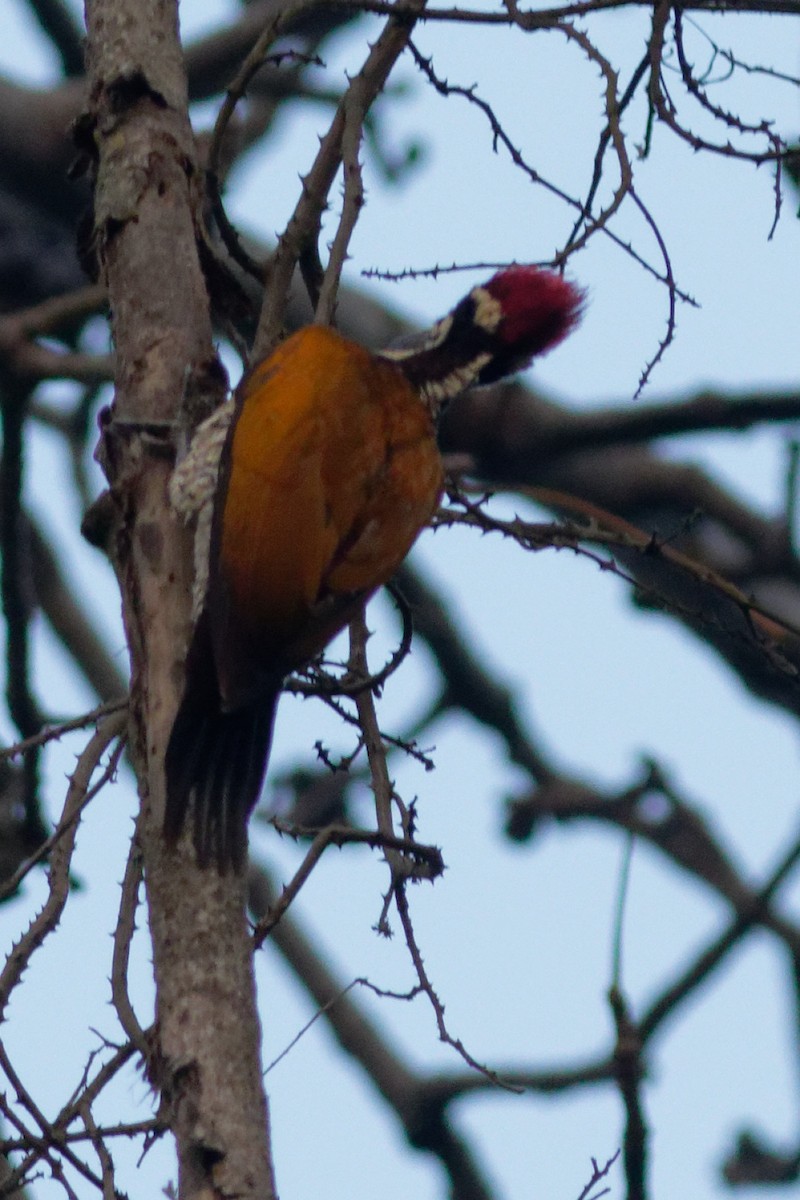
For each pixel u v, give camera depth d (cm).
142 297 960
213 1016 783
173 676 887
